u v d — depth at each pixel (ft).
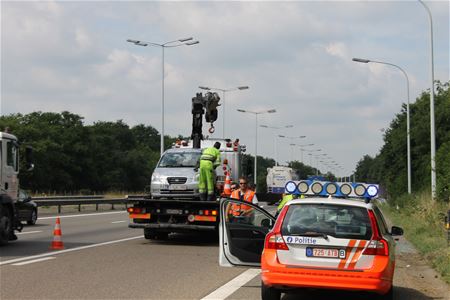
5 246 52.54
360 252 27.35
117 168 363.97
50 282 33.86
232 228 35.42
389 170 192.75
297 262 27.66
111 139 377.30
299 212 28.58
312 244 27.63
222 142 74.84
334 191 32.17
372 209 28.53
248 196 56.85
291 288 28.02
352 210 28.25
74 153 326.65
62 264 41.34
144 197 61.62
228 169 66.49
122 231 71.26
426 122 158.71
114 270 39.04
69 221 89.35
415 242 64.18
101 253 48.52
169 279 36.04
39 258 44.32
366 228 27.71
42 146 293.84
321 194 32.35
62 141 319.47
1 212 49.80
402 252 57.67
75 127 335.67
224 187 63.52
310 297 32.96
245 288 33.83
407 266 47.39
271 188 223.71
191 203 56.13
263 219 35.17
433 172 89.15
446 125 156.76
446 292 35.04
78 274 37.01
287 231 28.17
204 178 58.75
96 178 338.13
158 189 60.54
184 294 31.32
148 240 60.95
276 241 28.14
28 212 77.82
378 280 26.99
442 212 77.41
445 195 87.81
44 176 293.64
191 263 43.65
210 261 45.06
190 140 76.28
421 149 161.58
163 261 44.34
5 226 50.42
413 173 168.86
